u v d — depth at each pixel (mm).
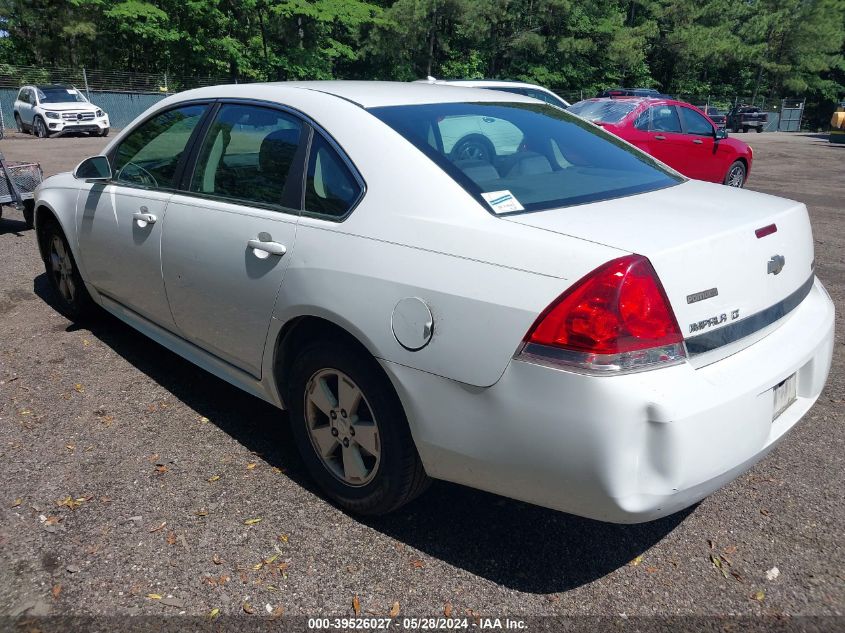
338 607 2381
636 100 11086
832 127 27797
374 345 2502
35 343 4582
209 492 3008
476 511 2939
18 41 37125
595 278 2096
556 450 2148
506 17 41250
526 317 2166
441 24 41000
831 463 3334
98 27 34656
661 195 2807
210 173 3395
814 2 56750
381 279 2488
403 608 2385
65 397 3844
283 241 2857
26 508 2854
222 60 34562
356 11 35469
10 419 3584
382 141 2723
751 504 3006
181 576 2500
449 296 2314
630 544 2744
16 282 5883
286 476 3148
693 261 2227
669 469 2088
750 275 2420
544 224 2334
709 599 2449
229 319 3189
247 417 3682
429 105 3057
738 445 2232
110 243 4004
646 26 45875
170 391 3949
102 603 2363
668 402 2061
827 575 2568
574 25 44438
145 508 2881
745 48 51281
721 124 37875
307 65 35781
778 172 16656
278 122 3117
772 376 2342
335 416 2824
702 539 2771
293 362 2936
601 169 3062
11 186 7141
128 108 31266
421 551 2670
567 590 2482
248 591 2439
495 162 2805
